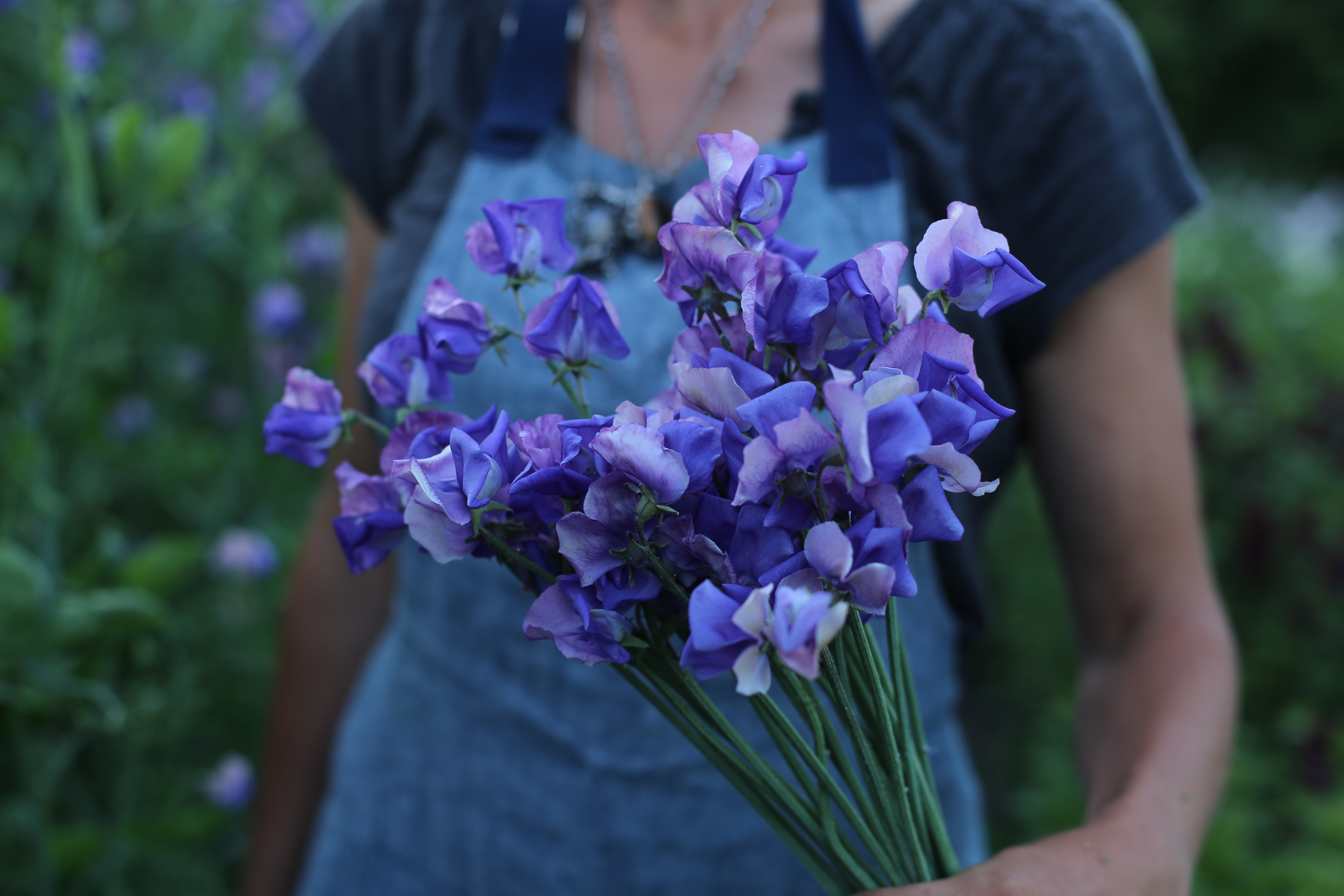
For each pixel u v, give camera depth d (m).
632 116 1.08
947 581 1.06
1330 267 4.81
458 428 0.75
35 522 1.61
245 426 2.35
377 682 1.17
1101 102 1.00
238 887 2.04
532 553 0.78
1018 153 1.01
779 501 0.73
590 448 0.74
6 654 1.36
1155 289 1.01
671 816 1.06
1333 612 2.69
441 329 0.80
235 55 2.51
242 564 2.05
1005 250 0.75
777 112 1.06
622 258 1.04
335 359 2.51
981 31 1.02
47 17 1.39
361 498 0.79
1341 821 1.92
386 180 1.16
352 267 1.20
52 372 1.43
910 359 0.74
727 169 0.76
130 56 2.32
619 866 1.06
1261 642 2.73
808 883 1.07
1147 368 1.01
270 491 2.51
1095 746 0.98
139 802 1.96
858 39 1.01
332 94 1.17
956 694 1.12
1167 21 8.84
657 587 0.75
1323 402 3.09
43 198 2.02
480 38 1.12
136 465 2.38
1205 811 0.91
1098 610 1.03
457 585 1.08
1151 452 1.00
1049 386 1.02
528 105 1.08
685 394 0.74
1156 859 0.86
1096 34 1.01
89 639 1.44
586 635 0.76
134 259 2.36
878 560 0.72
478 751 1.09
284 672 1.25
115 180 1.46
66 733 1.74
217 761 2.14
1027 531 3.16
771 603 0.72
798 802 0.80
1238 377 3.09
